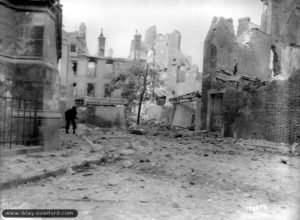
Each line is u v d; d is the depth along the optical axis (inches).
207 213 162.7
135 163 304.8
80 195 180.4
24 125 312.0
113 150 383.6
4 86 307.4
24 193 178.1
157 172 268.7
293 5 1182.3
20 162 243.6
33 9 322.7
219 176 262.8
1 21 306.0
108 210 156.9
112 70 1518.2
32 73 320.5
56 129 338.0
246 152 459.2
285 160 354.9
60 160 267.7
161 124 1352.1
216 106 869.8
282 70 1088.8
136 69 1269.7
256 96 656.4
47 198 171.3
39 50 323.3
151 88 1300.4
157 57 1768.0
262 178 264.2
